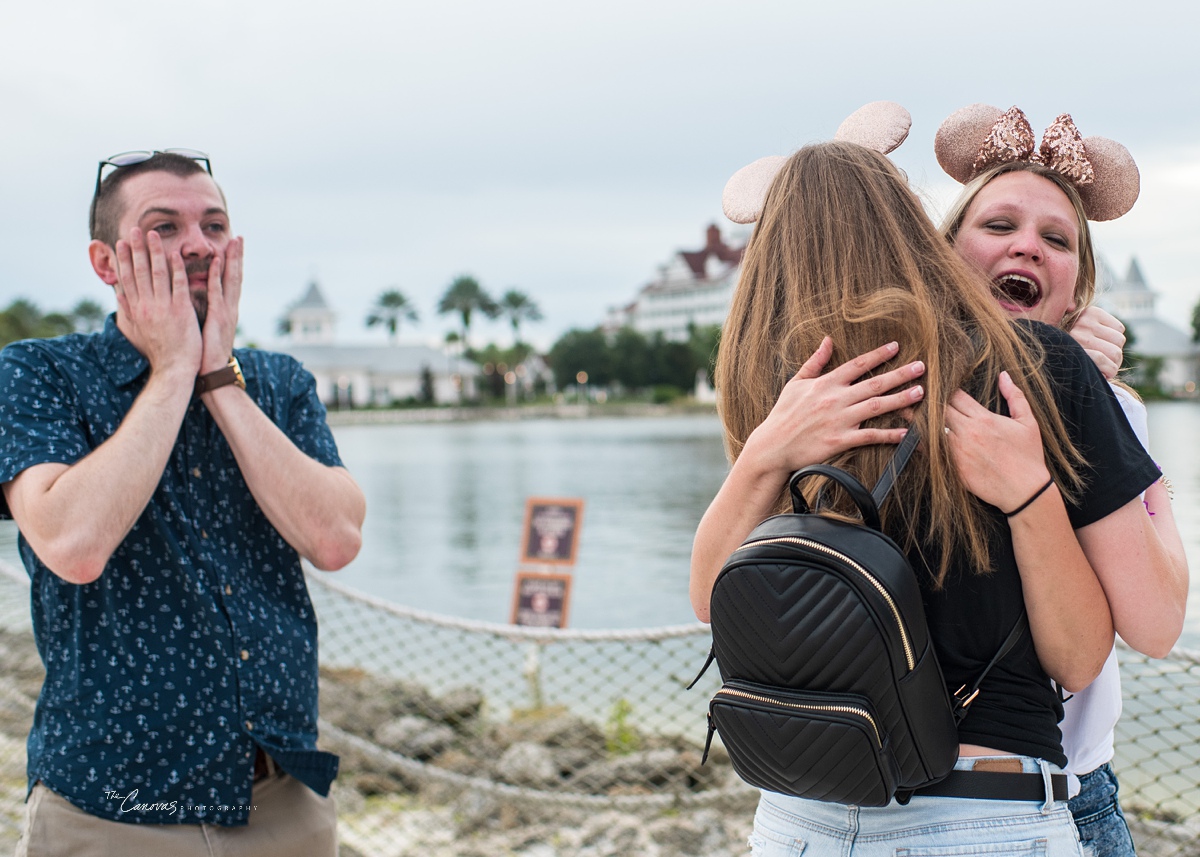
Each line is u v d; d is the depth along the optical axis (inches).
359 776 196.9
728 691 50.9
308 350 4761.3
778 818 57.0
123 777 72.6
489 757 210.2
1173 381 3425.2
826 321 55.6
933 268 55.9
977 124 72.8
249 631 76.5
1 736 192.7
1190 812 146.5
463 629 142.6
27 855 72.7
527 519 270.7
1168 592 52.2
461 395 4825.3
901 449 52.0
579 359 4367.6
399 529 791.1
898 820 52.3
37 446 72.9
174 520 76.0
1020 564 51.3
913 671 47.9
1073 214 69.2
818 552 48.4
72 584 74.0
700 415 3961.6
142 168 77.9
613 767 197.9
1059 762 52.3
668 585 502.9
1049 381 52.9
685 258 5191.9
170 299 75.5
